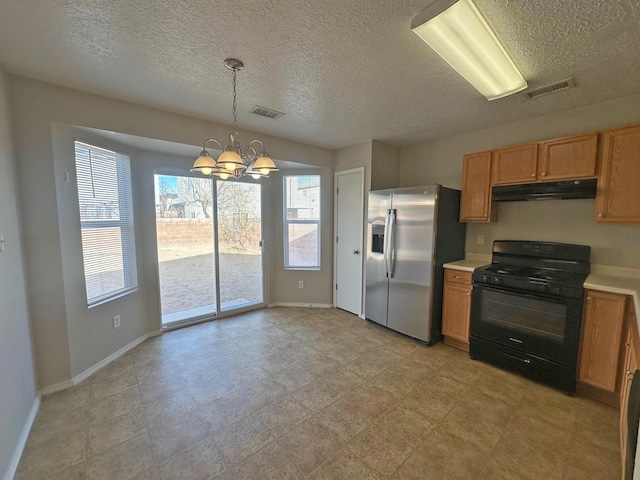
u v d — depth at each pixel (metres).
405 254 3.22
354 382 2.39
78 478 1.49
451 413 2.01
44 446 1.69
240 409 2.04
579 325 2.16
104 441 1.74
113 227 2.78
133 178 3.00
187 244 3.54
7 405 1.58
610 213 2.22
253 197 4.09
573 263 2.61
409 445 1.73
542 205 2.84
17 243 1.93
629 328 1.91
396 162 4.07
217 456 1.64
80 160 2.43
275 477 1.51
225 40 1.67
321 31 1.58
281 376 2.47
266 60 1.88
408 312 3.21
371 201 3.62
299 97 2.43
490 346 2.67
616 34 1.55
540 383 2.37
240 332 3.39
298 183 4.27
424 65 1.92
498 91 2.13
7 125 1.91
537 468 1.57
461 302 2.93
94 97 2.35
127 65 1.93
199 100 2.49
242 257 4.05
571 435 1.80
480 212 3.00
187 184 3.50
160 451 1.67
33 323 2.10
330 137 3.58
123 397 2.17
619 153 2.16
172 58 1.85
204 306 3.73
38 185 2.10
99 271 2.63
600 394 2.14
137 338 3.07
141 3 1.36
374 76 2.07
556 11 1.38
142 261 3.13
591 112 2.54
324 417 1.96
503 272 2.62
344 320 3.82
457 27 1.44
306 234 4.33
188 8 1.40
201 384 2.34
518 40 1.62
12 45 1.68
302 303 4.38
